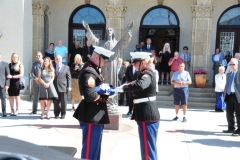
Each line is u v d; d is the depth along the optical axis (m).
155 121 3.62
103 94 3.31
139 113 3.62
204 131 6.25
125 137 5.50
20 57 10.68
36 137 5.40
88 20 12.81
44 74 6.87
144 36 12.64
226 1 11.76
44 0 12.09
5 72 7.17
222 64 10.60
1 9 10.60
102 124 3.42
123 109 8.91
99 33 12.73
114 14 11.38
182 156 4.56
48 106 7.05
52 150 2.00
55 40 12.98
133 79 7.08
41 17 11.87
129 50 12.51
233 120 6.08
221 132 6.19
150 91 3.62
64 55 11.23
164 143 5.24
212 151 4.84
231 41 11.84
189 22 12.09
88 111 3.36
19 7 10.57
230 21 11.82
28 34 11.09
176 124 6.89
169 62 10.23
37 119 7.02
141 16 12.39
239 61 5.06
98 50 3.34
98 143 3.41
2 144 1.92
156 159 3.64
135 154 4.57
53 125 6.39
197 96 10.26
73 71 8.10
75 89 8.09
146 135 3.61
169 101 9.99
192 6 10.89
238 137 5.80
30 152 1.82
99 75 3.41
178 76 7.14
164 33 12.71
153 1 12.28
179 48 12.27
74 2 12.76
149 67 3.69
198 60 11.02
